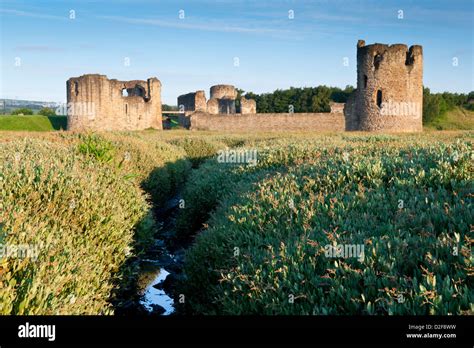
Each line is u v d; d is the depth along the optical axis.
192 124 60.62
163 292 7.81
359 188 7.05
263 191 7.91
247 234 6.26
